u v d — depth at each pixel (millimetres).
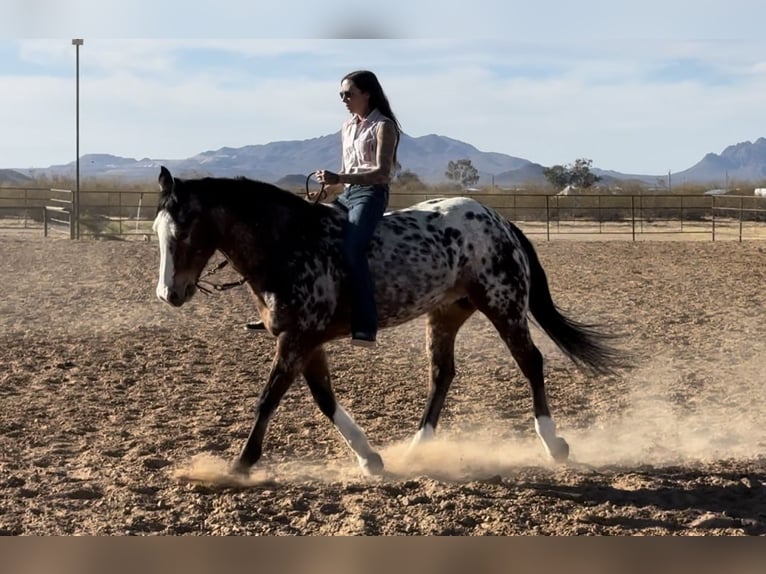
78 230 24234
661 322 11250
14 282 14461
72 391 7605
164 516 4703
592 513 4777
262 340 10039
